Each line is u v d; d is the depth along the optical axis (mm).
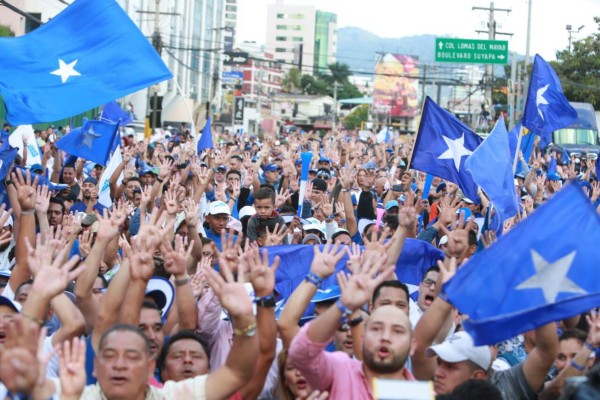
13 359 4887
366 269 6184
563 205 6387
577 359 7000
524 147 17672
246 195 16812
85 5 11367
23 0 37219
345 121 122625
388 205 14711
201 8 90812
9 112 10859
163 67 11328
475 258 6316
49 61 11172
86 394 6027
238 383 6141
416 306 9172
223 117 92875
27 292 8055
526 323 6316
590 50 56719
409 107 111875
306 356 6082
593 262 6305
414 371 7094
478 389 6121
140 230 7020
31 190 8898
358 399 6145
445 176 12477
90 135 15688
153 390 6129
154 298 8227
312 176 20422
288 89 159500
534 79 15188
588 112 46312
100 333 6902
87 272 7672
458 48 45781
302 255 9203
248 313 6074
